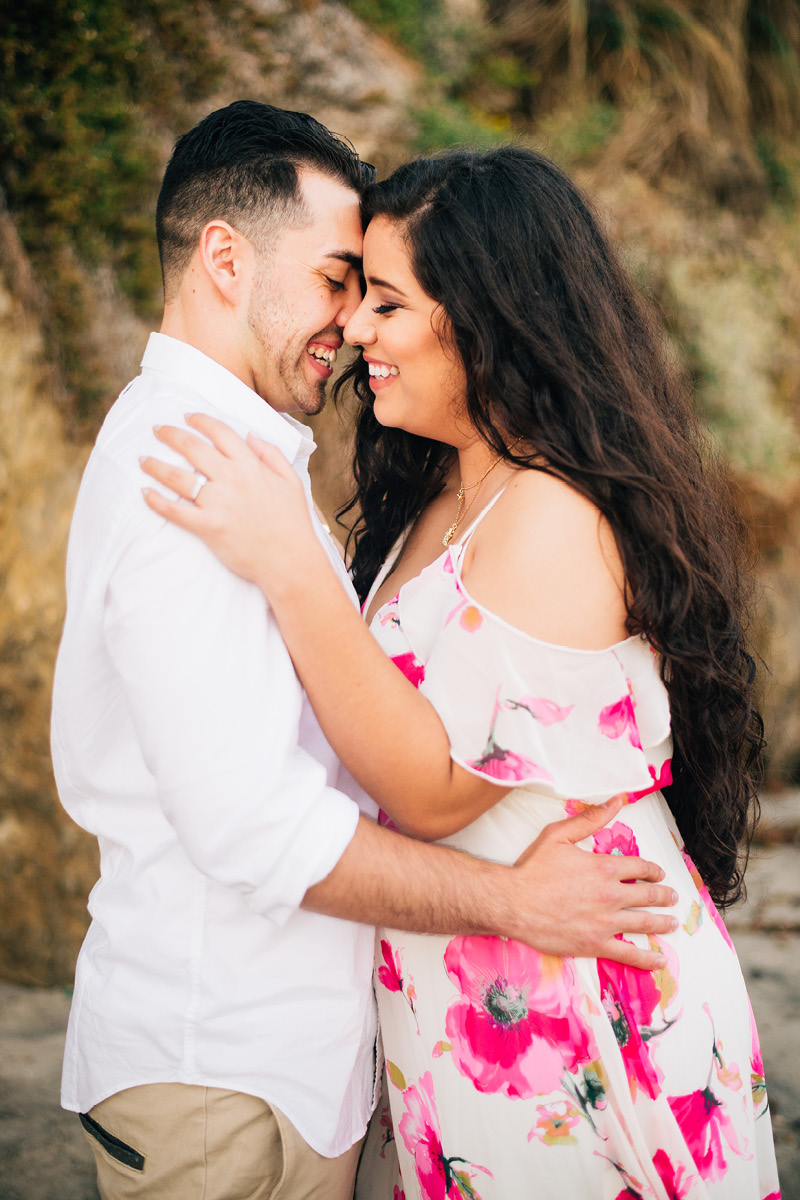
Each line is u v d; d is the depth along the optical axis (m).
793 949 3.28
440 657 1.23
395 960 1.36
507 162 1.38
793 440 4.89
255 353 1.40
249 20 3.90
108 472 1.19
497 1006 1.27
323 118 4.00
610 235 1.48
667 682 1.40
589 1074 1.25
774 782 4.65
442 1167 1.33
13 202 3.27
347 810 1.15
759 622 4.63
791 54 5.69
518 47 5.22
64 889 2.91
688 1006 1.31
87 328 3.30
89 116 3.42
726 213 5.19
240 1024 1.21
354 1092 1.31
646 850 1.35
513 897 1.22
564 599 1.21
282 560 1.12
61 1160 2.18
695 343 4.77
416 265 1.34
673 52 5.43
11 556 3.01
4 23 3.32
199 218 1.36
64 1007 2.78
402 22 4.61
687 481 1.39
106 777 1.28
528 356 1.31
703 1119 1.29
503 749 1.20
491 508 1.33
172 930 1.23
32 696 2.96
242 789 1.09
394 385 1.43
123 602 1.12
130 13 3.57
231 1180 1.22
